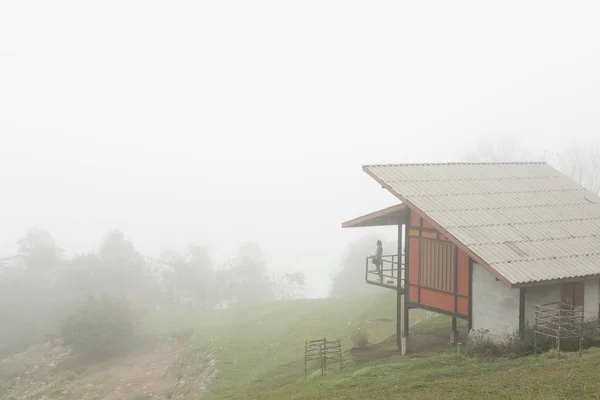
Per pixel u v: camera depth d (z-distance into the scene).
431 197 22.45
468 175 25.23
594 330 19.73
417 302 23.95
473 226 20.73
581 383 13.26
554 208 23.52
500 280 18.11
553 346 18.58
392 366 20.58
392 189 22.91
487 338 20.36
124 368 42.03
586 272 19.06
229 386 30.06
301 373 26.44
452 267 22.09
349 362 24.72
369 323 35.66
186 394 32.34
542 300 19.66
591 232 21.97
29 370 45.53
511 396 13.00
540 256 19.45
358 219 26.66
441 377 17.45
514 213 22.38
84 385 39.06
